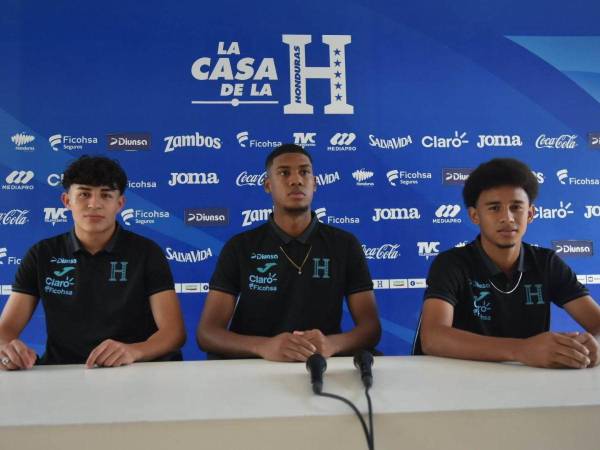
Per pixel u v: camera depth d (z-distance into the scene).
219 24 2.74
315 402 0.74
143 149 2.67
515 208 1.46
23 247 2.58
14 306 1.67
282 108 2.74
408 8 2.82
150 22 2.71
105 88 2.67
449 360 1.15
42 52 2.64
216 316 1.73
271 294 1.77
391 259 2.73
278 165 1.82
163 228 2.66
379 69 2.79
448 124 2.80
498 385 0.84
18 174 2.60
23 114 2.61
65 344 1.64
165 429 0.65
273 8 2.76
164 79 2.70
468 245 1.62
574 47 2.87
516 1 2.87
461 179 2.79
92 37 2.67
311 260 1.80
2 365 1.13
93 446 0.64
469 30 2.84
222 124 2.71
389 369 1.02
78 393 0.84
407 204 2.76
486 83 2.83
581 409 0.68
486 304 1.52
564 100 2.85
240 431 0.65
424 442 0.67
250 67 2.74
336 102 2.76
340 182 2.74
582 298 1.53
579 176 2.82
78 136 2.64
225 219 2.69
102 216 1.66
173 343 1.53
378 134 2.77
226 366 1.12
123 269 1.70
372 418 0.66
